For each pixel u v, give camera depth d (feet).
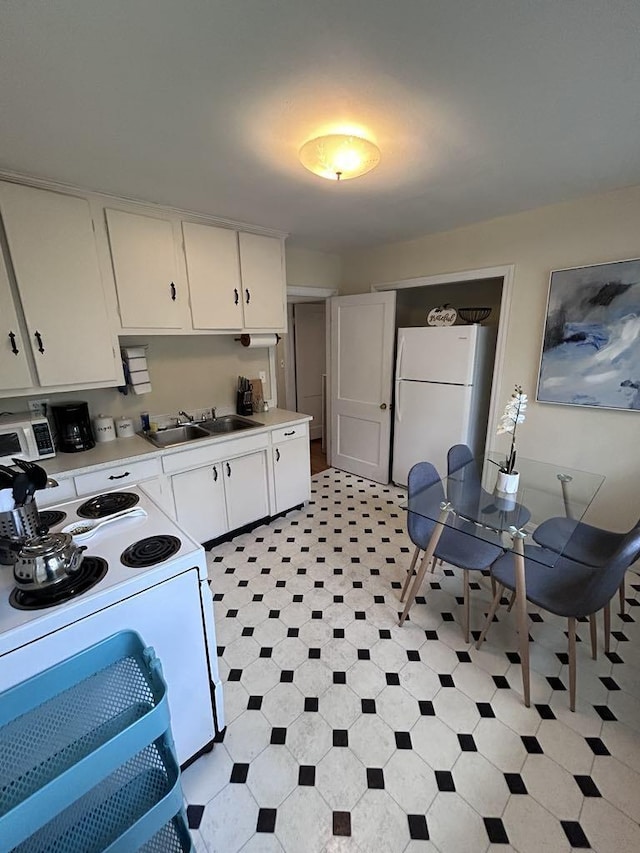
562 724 4.82
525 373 8.96
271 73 3.70
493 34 3.22
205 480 8.46
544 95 4.11
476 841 3.71
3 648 2.91
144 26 3.08
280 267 9.84
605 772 4.28
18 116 4.36
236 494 9.11
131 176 6.13
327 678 5.52
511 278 8.80
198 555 3.95
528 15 3.01
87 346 7.06
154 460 7.56
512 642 6.14
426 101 4.20
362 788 4.16
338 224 9.06
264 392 11.41
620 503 7.98
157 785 2.94
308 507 11.08
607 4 2.91
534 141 5.13
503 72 3.72
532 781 4.20
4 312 6.15
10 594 3.36
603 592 4.60
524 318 8.77
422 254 10.53
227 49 3.36
